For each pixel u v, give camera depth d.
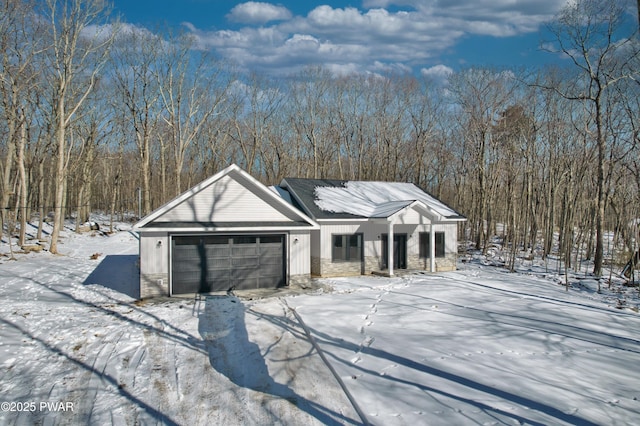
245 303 14.91
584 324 12.83
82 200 46.09
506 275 21.75
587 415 7.31
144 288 15.69
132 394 7.95
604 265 25.80
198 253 16.56
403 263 22.50
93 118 40.97
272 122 47.78
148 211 39.44
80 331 11.52
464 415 7.15
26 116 29.53
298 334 11.47
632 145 24.11
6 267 20.98
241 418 7.10
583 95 25.30
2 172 33.53
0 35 26.36
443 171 42.09
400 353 9.98
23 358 9.59
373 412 7.18
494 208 38.19
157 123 44.19
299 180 23.91
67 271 21.11
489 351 10.30
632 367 9.59
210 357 9.80
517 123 34.44
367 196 23.83
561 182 32.84
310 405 7.54
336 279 19.73
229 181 17.05
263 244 17.48
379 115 45.25
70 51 28.25
